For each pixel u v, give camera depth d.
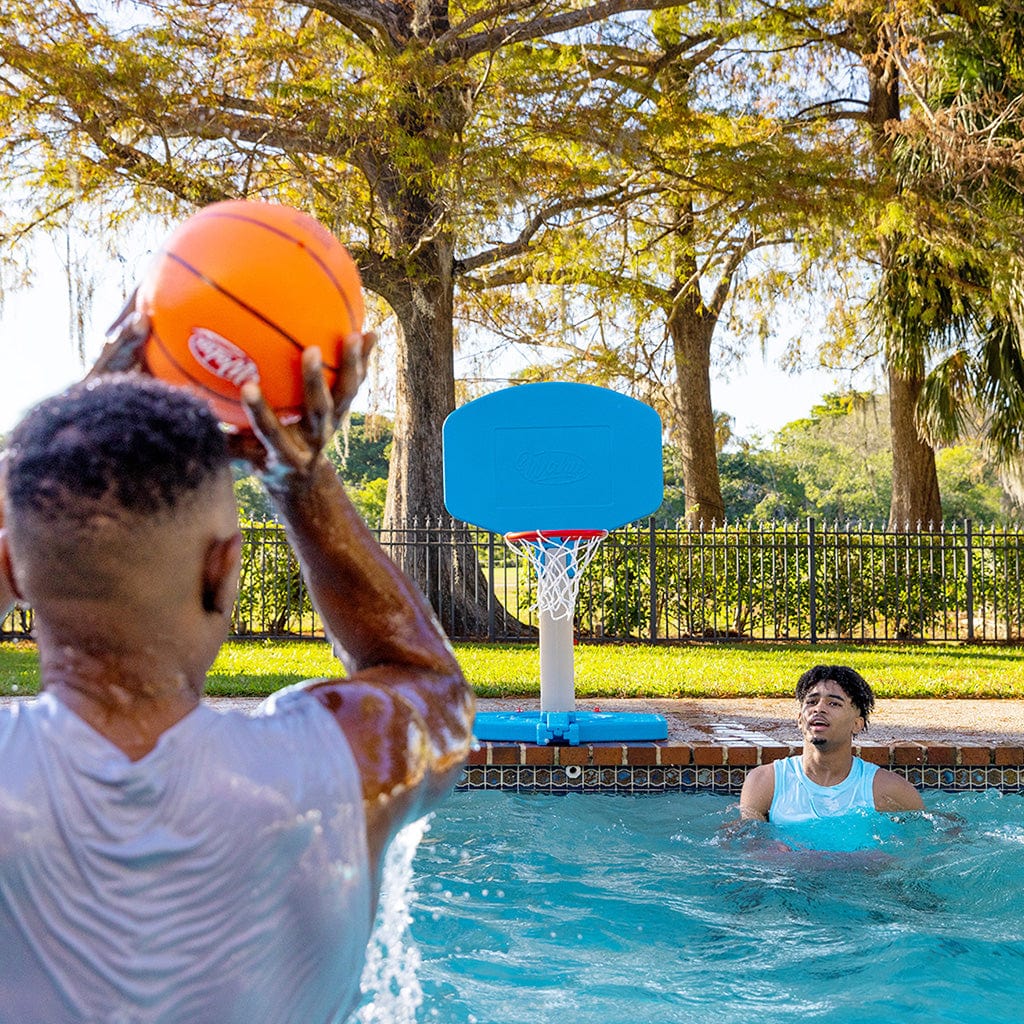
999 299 14.67
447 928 3.69
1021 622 15.95
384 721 1.01
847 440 51.22
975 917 3.84
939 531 16.09
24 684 8.35
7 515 0.92
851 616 15.53
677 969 3.35
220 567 0.95
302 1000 0.94
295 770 0.93
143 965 0.84
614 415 6.33
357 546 1.14
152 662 0.92
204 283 1.20
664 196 16.06
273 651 11.76
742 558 15.74
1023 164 14.04
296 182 13.91
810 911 3.91
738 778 6.10
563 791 6.04
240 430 1.21
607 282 15.80
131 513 0.88
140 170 12.45
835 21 16.23
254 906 0.89
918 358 17.22
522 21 13.45
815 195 13.28
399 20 13.61
